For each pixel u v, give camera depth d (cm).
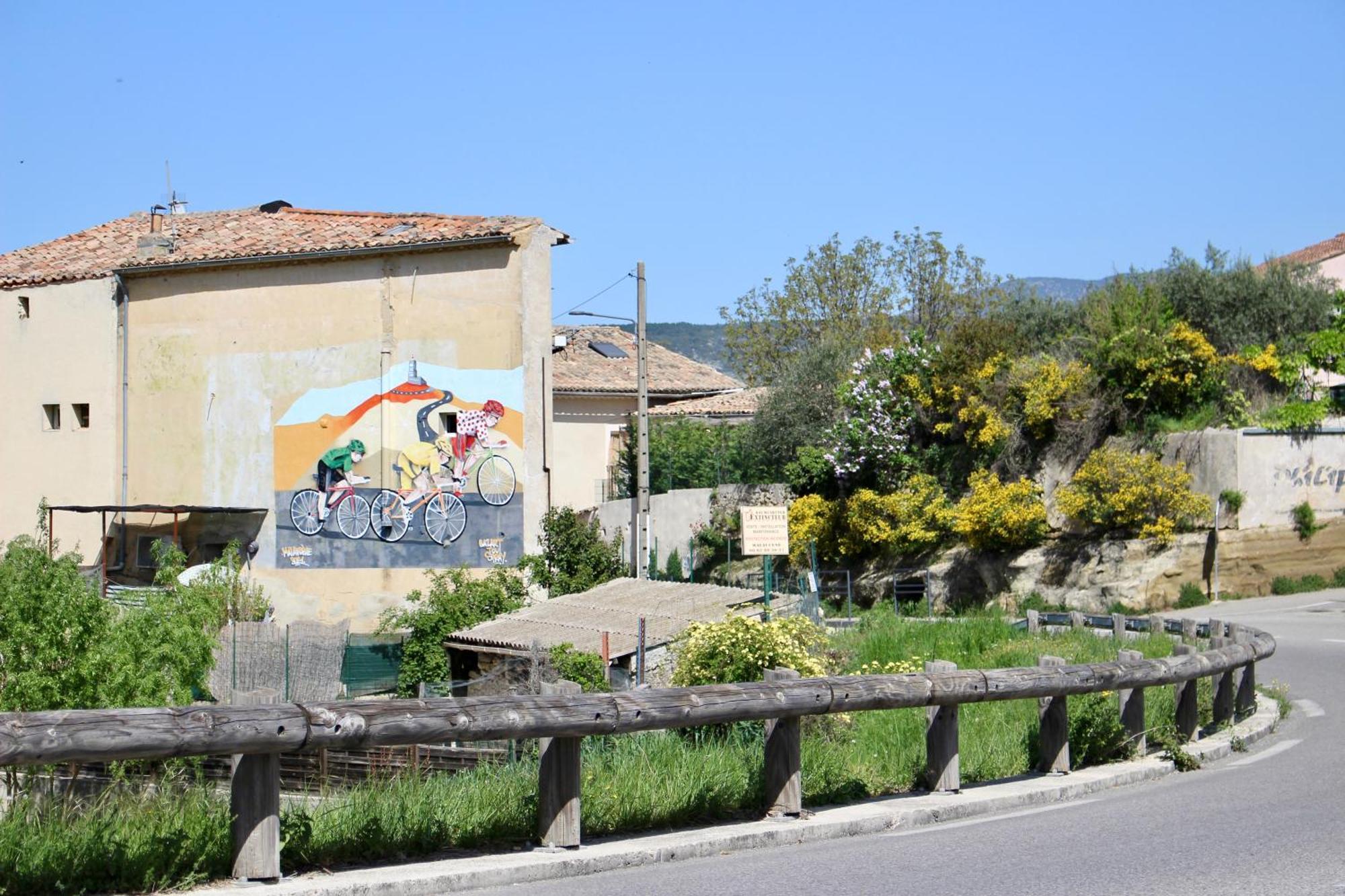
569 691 764
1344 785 1007
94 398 3169
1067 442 3328
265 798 656
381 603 2883
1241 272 3359
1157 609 2922
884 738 1239
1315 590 2975
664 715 764
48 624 1289
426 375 2869
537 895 671
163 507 2875
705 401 4941
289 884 653
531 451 2805
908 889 682
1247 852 768
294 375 2975
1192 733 1194
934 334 5700
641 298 3319
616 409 4700
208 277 3070
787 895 670
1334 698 1609
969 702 937
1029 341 3781
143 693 1333
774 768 843
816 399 4225
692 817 836
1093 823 866
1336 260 4606
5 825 685
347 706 664
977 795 932
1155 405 3212
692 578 3862
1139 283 3553
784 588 3478
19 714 582
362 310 2920
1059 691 998
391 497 2881
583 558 2800
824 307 6181
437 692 1811
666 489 4406
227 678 2139
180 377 3089
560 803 744
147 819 716
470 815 775
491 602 2533
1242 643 1345
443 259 2861
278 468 2981
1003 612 3133
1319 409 3041
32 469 3256
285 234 3119
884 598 3556
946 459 3722
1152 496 2991
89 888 634
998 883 696
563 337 3288
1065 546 3203
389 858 718
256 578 2980
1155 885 688
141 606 1505
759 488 4062
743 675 1398
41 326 3253
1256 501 2953
